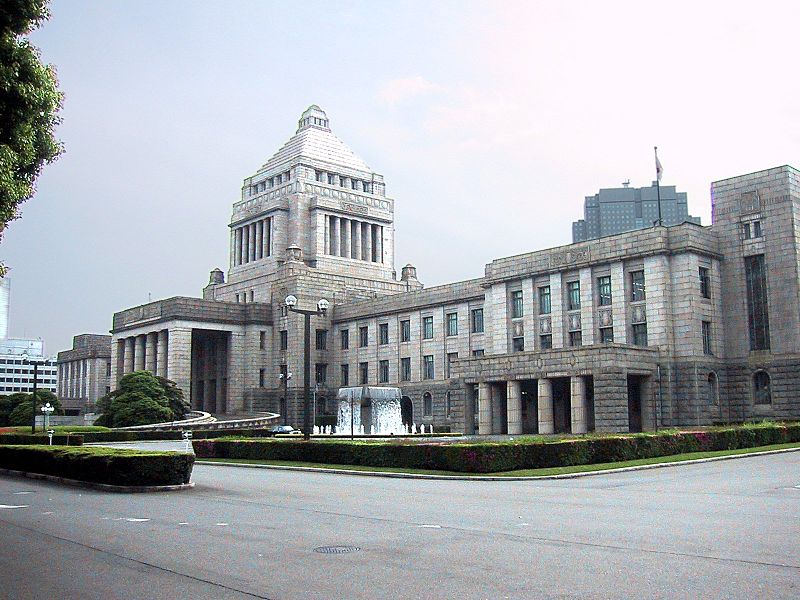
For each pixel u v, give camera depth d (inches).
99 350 5964.6
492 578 518.0
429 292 3973.9
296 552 619.2
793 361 2613.2
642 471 1382.9
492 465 1331.2
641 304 2800.2
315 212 5064.0
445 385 3818.9
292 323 4311.0
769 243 2716.5
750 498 944.9
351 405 3137.3
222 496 1064.2
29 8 923.4
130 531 745.0
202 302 4284.0
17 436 2583.7
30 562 596.7
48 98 1010.1
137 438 3105.3
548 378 2699.3
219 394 4547.2
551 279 3088.1
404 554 604.1
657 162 3006.9
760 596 461.7
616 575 520.7
